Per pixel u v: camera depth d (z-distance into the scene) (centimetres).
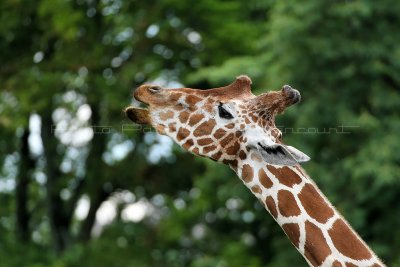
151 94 1130
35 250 4022
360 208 3064
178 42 3769
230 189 3244
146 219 4481
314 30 3116
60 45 3856
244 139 1105
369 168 2922
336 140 3077
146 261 4128
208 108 1119
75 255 3912
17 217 4394
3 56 3953
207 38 3816
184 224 4112
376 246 3055
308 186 1091
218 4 3775
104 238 4175
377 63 3066
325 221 1072
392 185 3028
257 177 1097
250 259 3747
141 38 3800
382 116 3114
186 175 4156
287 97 1116
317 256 1062
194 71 3841
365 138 3069
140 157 4091
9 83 3775
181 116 1120
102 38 3875
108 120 3881
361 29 3109
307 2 3042
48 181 4206
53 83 3731
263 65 3247
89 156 4088
